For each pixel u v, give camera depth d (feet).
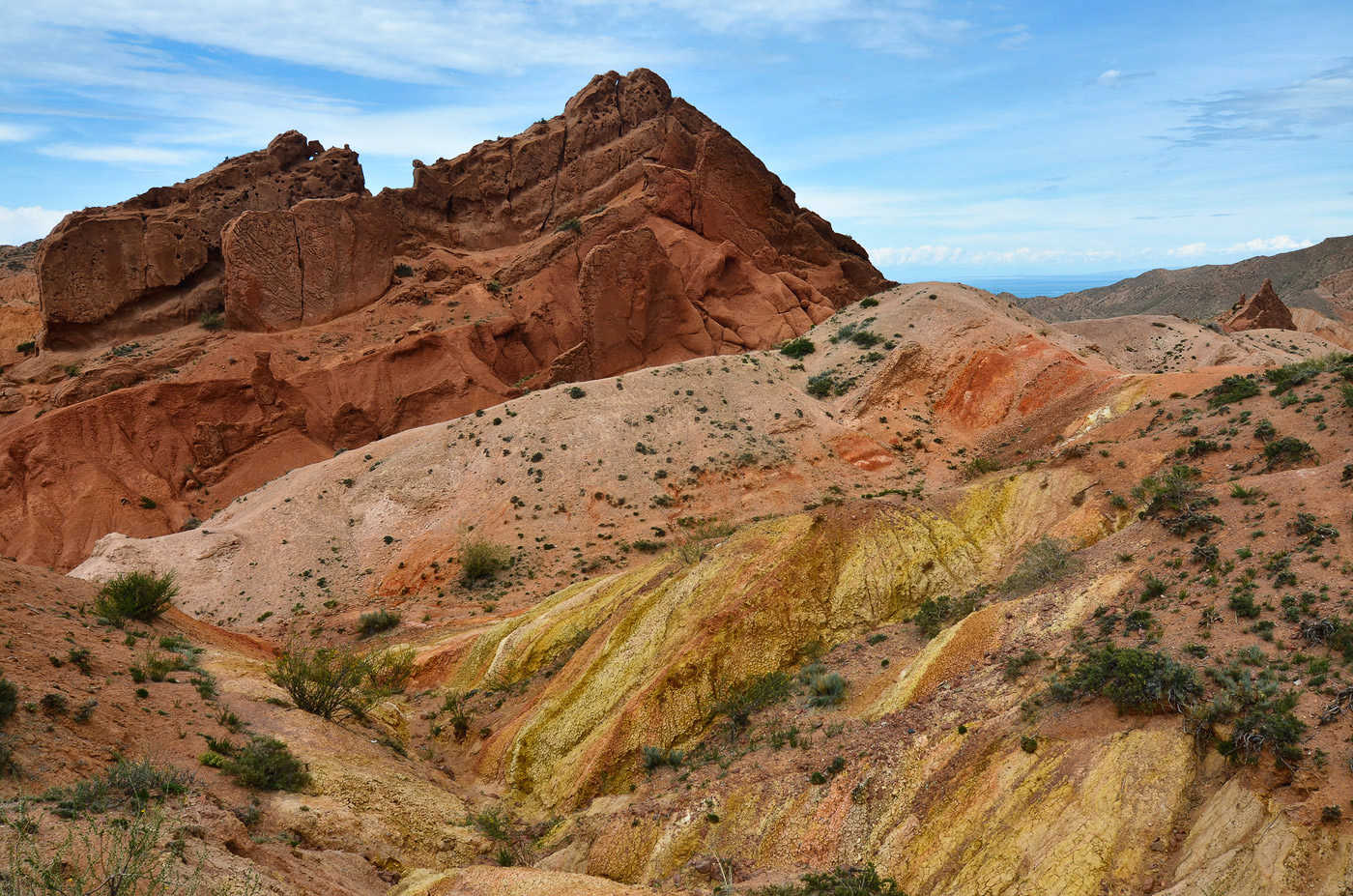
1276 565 68.54
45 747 56.90
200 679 82.07
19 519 228.63
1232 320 369.91
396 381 279.69
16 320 342.44
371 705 96.73
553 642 117.19
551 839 75.97
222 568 172.24
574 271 332.60
